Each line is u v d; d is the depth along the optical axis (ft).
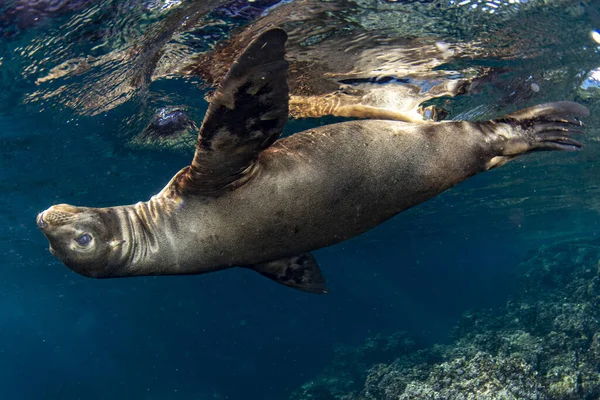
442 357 67.21
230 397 106.63
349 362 88.48
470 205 80.23
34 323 234.79
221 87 8.52
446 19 21.80
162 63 27.20
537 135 12.80
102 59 26.55
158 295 174.40
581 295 77.82
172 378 124.26
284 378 109.40
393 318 165.68
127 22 22.43
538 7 21.44
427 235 126.11
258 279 170.50
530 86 30.22
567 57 27.02
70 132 38.45
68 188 52.54
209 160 9.65
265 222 11.09
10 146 39.75
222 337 141.79
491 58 25.84
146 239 11.61
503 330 73.15
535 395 40.83
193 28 22.86
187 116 36.50
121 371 135.44
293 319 153.58
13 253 82.69
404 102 28.32
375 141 11.35
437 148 11.69
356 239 114.62
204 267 11.89
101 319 258.37
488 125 12.55
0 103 31.71
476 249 200.23
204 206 11.30
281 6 20.54
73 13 21.43
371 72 25.71
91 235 11.28
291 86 26.43
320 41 22.97
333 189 10.98
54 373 153.69
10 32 22.48
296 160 11.02
